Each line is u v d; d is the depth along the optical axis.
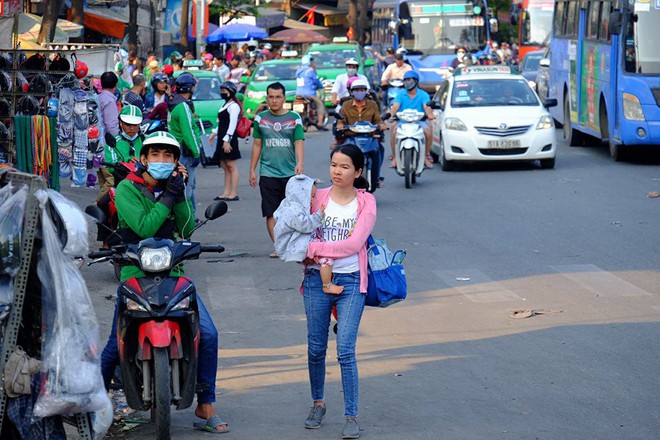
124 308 7.39
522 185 22.69
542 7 53.88
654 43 25.30
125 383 7.43
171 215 7.86
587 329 11.02
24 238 6.15
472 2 46.56
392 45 47.41
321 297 7.93
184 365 7.46
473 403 8.63
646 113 25.11
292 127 14.81
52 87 18.02
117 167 9.51
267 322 11.61
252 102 37.88
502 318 11.59
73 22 31.59
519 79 26.75
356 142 19.56
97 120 19.23
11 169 6.47
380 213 19.06
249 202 21.08
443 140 25.61
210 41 57.16
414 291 12.98
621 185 22.42
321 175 24.95
